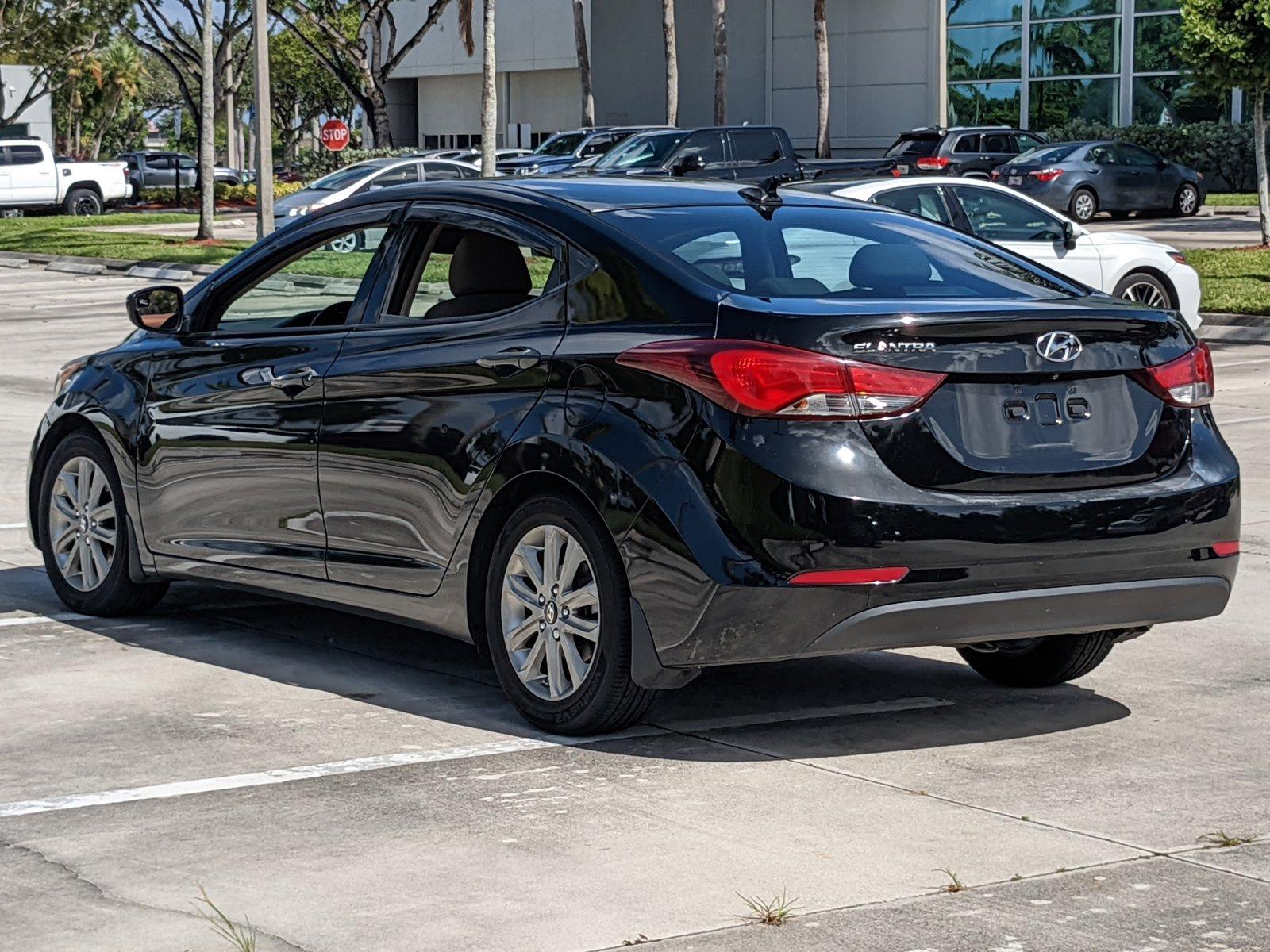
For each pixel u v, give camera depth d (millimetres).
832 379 4992
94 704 5992
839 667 6684
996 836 4660
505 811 4855
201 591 7949
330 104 94312
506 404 5617
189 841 4598
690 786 5102
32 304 25688
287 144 98562
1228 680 6469
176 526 6898
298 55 86000
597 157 33781
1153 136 43594
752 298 5277
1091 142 35531
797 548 4965
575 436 5363
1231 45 24188
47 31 54656
